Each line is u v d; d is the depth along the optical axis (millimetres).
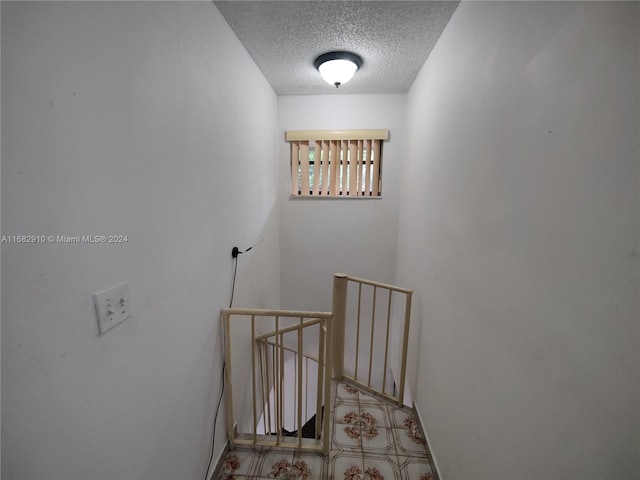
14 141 489
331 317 1387
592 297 537
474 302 1054
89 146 633
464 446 1123
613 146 490
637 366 457
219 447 1428
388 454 1554
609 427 505
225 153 1429
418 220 1972
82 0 606
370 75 2156
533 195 714
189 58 1064
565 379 605
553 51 643
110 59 686
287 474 1415
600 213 518
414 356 1956
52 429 574
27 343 522
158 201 889
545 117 670
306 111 2650
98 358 675
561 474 618
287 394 3154
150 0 832
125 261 752
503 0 873
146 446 863
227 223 1472
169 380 977
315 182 2777
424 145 1855
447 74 1422
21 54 495
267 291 2381
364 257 2873
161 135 896
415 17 1405
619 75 478
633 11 456
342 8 1352
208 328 1271
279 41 1650
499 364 876
